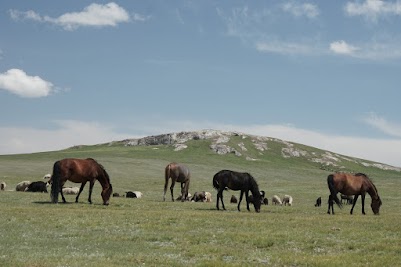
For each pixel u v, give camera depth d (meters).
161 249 17.48
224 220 25.12
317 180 114.94
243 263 15.27
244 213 30.19
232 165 144.50
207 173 112.81
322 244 19.06
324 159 179.38
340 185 32.84
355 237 20.70
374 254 17.25
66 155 140.12
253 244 18.89
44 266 13.77
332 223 25.19
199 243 18.98
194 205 37.12
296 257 16.28
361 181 33.47
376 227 24.09
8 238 18.61
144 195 54.78
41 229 21.08
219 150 169.38
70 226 22.06
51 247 17.28
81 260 14.91
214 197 58.12
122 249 17.34
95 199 38.34
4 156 134.25
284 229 22.52
